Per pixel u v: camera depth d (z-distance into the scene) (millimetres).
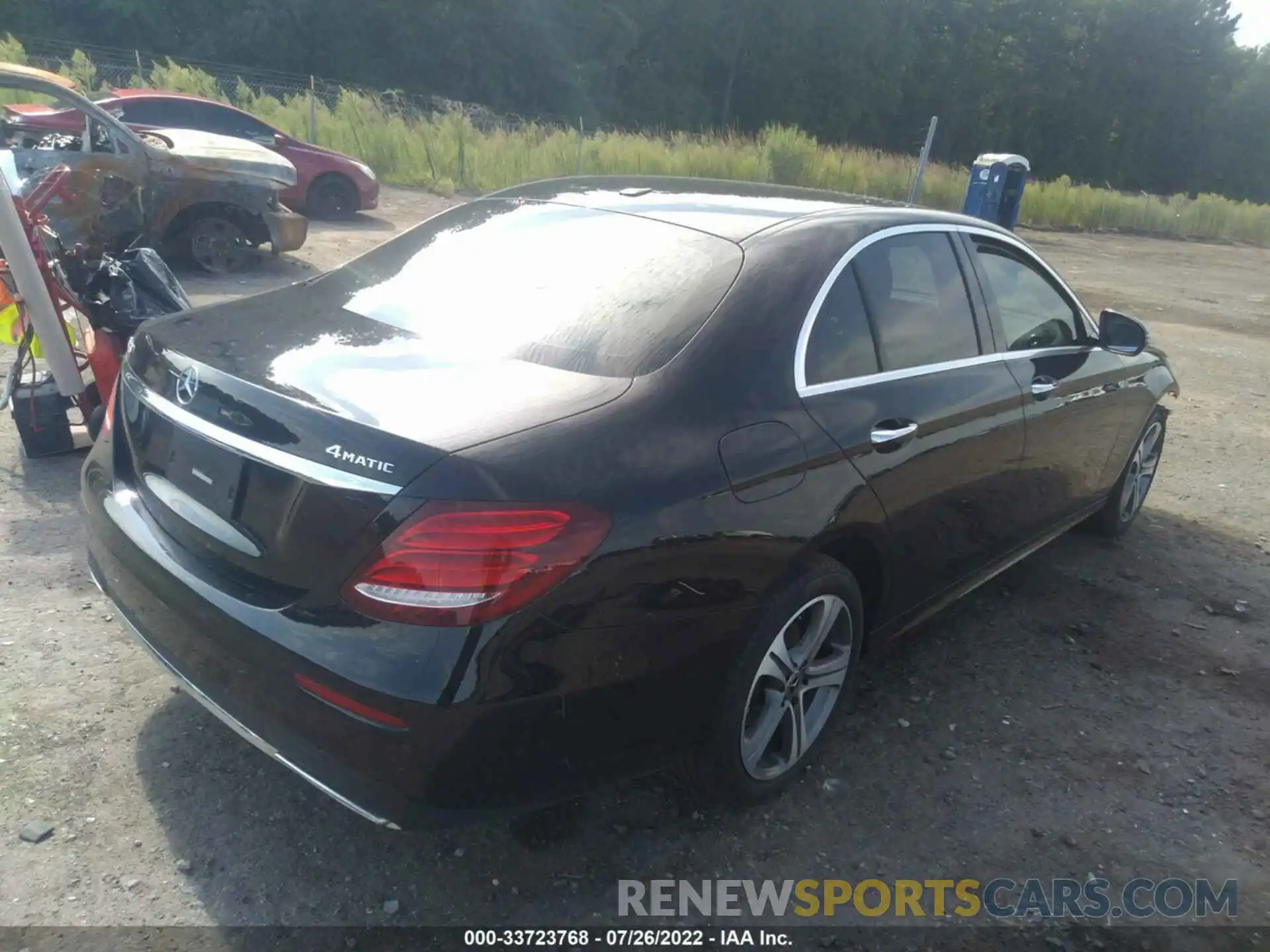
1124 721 3607
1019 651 4043
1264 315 14273
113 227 8789
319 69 41219
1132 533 5395
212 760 2965
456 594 2115
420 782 2172
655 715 2471
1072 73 65688
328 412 2268
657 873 2705
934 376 3365
